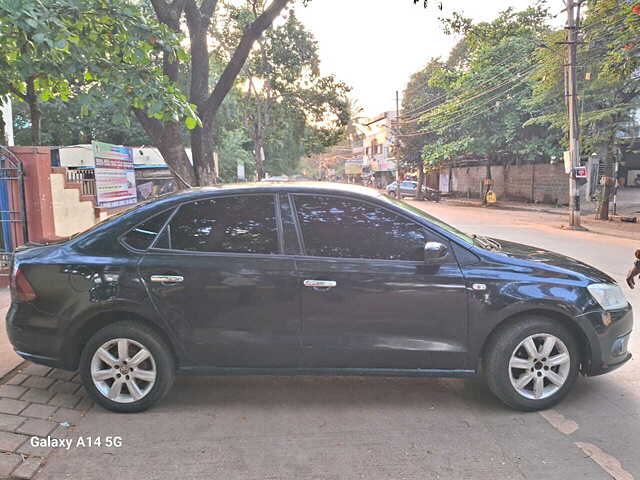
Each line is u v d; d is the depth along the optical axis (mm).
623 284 8008
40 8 5152
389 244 3711
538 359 3658
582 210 25062
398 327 3623
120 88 6457
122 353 3660
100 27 6391
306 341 3633
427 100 37250
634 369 4504
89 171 11719
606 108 19047
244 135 41719
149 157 17203
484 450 3191
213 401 3918
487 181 31234
